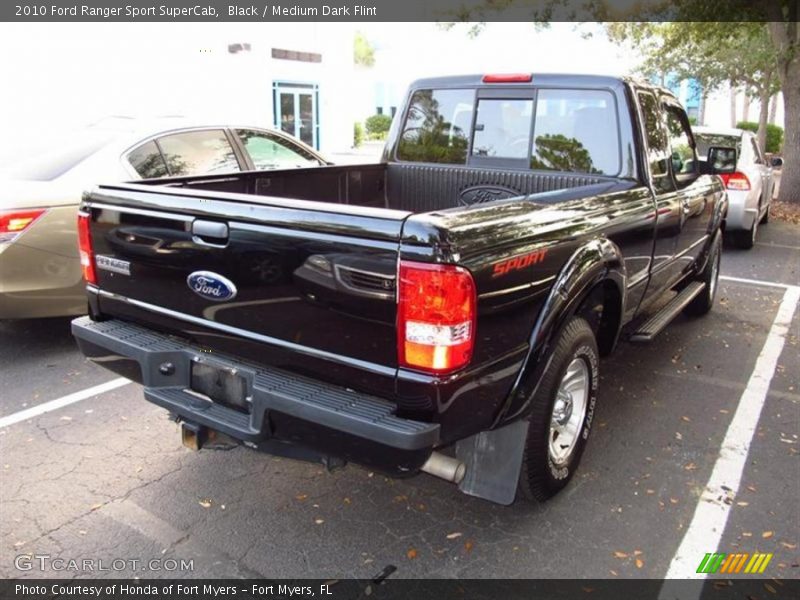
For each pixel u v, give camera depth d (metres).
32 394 4.60
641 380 4.98
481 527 3.22
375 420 2.45
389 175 5.18
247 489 3.51
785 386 4.89
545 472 3.21
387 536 3.14
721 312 6.77
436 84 4.91
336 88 25.56
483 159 4.77
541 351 2.89
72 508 3.30
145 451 3.86
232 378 2.88
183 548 3.04
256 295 2.74
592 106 4.27
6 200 4.74
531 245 2.79
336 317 2.54
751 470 3.73
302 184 4.50
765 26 17.67
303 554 3.01
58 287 4.99
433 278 2.33
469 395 2.55
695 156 5.51
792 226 12.20
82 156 5.47
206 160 6.20
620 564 2.96
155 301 3.13
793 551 3.05
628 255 3.87
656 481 3.61
